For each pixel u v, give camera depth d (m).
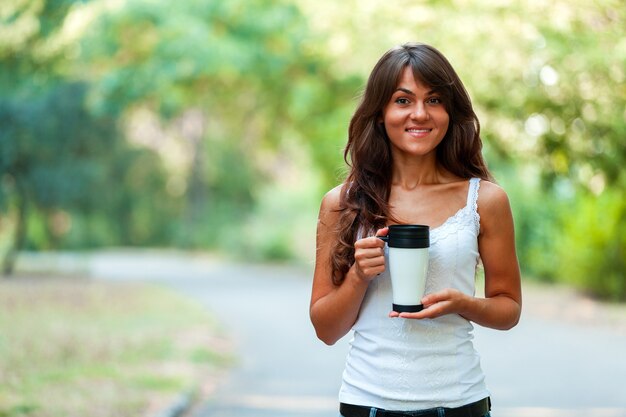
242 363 10.89
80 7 10.62
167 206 50.22
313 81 25.70
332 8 14.05
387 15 12.87
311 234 33.84
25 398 7.82
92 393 8.24
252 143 39.16
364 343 3.00
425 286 2.94
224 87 28.64
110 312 15.84
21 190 25.14
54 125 24.17
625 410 7.94
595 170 12.73
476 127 3.12
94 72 25.97
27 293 19.17
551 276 21.16
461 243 2.95
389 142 3.13
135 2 23.80
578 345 12.15
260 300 19.44
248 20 24.75
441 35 12.10
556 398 8.51
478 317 2.87
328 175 26.95
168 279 26.08
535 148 12.72
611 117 11.92
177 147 49.56
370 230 3.04
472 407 2.94
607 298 17.91
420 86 3.01
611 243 17.77
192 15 24.61
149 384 8.84
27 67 11.13
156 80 24.66
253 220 38.09
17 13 9.84
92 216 26.86
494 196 3.02
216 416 7.91
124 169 30.78
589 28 11.18
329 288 3.08
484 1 11.41
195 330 13.73
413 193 3.08
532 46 11.71
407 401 2.92
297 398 8.67
